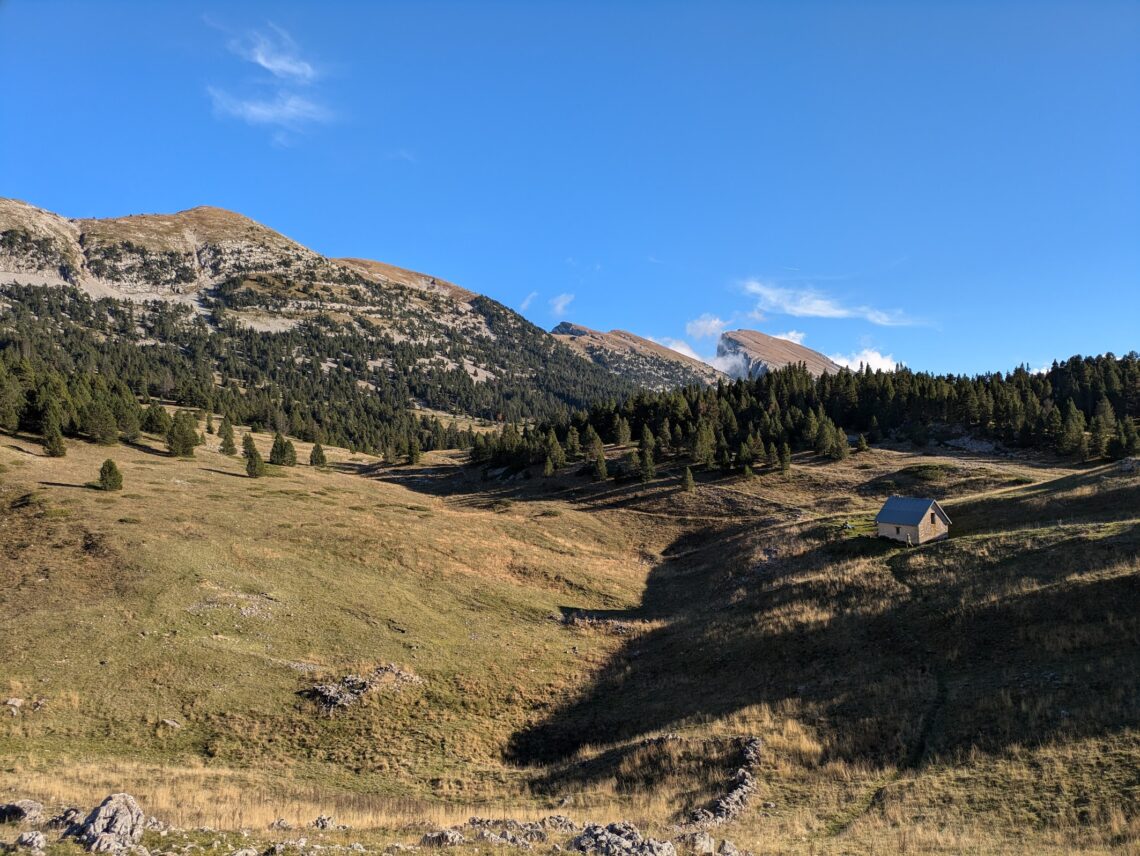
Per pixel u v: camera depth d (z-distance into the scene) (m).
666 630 50.28
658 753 27.77
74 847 13.36
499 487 125.19
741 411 148.62
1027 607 34.53
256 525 65.31
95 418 97.94
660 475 115.25
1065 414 126.88
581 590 64.38
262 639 40.03
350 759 29.62
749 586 59.38
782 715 29.83
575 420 171.00
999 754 22.27
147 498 68.56
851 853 16.77
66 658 33.66
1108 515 53.38
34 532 51.53
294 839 16.02
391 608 49.72
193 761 27.48
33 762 24.14
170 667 34.47
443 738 32.47
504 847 16.27
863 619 40.16
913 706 27.86
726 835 19.12
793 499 94.44
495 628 49.91
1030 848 16.16
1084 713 23.23
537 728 34.97
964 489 86.19
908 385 145.88
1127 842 15.67
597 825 19.31
